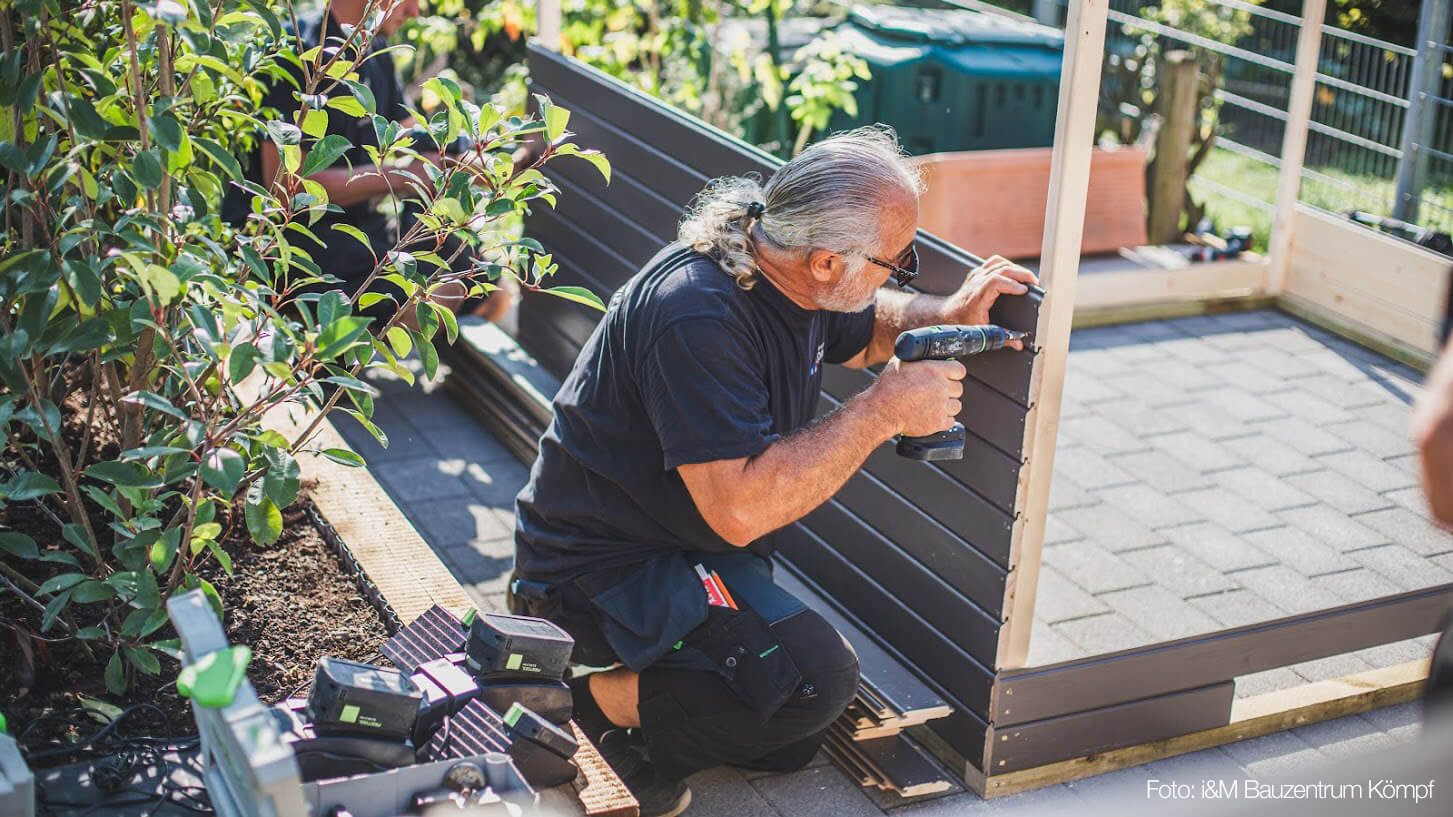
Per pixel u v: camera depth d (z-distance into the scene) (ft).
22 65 8.16
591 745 8.63
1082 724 10.18
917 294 10.08
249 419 7.92
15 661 8.59
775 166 11.13
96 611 9.21
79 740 8.14
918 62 21.89
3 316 7.75
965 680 10.04
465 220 8.54
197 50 7.07
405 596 9.91
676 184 12.92
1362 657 12.03
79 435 11.10
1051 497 14.24
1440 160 17.60
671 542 9.33
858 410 8.71
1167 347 18.10
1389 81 17.87
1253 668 10.78
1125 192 20.21
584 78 14.65
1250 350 18.08
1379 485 14.65
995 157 19.56
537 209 15.93
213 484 7.20
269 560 10.40
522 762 7.85
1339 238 18.47
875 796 10.02
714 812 9.71
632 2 21.88
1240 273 19.47
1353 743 10.97
